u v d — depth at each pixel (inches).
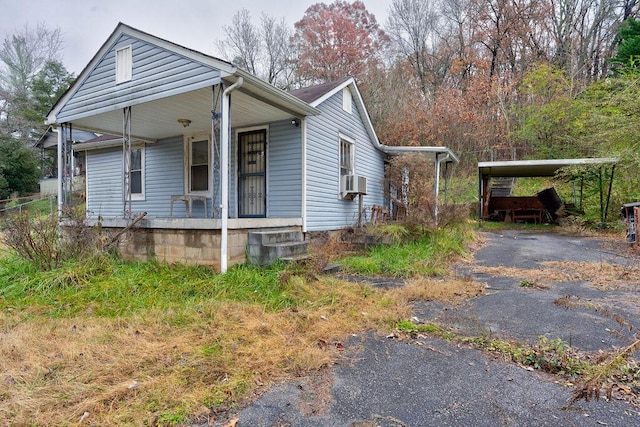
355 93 365.1
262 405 80.8
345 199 351.6
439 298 164.4
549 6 812.0
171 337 117.5
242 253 210.4
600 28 810.2
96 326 128.5
